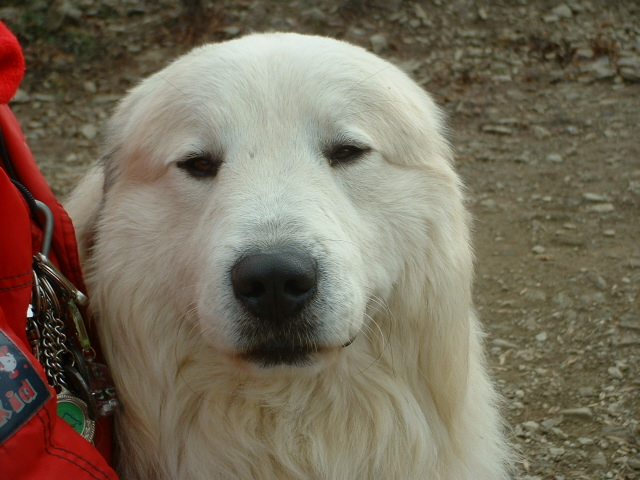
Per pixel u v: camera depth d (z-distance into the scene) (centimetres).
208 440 103
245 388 102
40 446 89
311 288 95
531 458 130
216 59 105
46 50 299
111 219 104
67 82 287
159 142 104
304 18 309
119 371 104
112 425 105
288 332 96
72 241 99
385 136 105
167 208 103
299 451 104
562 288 173
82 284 100
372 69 107
